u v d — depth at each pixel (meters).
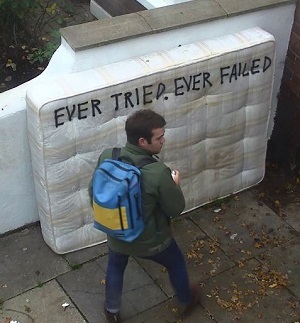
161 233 3.35
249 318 3.92
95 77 3.77
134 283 4.10
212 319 3.91
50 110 3.63
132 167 3.09
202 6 4.14
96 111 3.78
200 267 4.22
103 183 3.09
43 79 3.94
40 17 5.49
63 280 4.12
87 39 3.79
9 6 5.06
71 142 3.80
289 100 4.73
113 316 3.79
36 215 4.42
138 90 3.86
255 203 4.70
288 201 4.73
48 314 3.92
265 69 4.29
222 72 4.11
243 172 4.70
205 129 4.29
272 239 4.44
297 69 4.55
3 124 3.82
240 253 4.33
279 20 4.39
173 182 3.17
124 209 3.09
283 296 4.05
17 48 5.31
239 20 4.23
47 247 4.32
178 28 4.01
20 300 3.99
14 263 4.21
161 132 3.12
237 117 4.38
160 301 4.00
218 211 4.62
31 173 4.17
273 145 5.03
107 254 4.29
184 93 4.03
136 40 3.92
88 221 4.21
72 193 4.02
